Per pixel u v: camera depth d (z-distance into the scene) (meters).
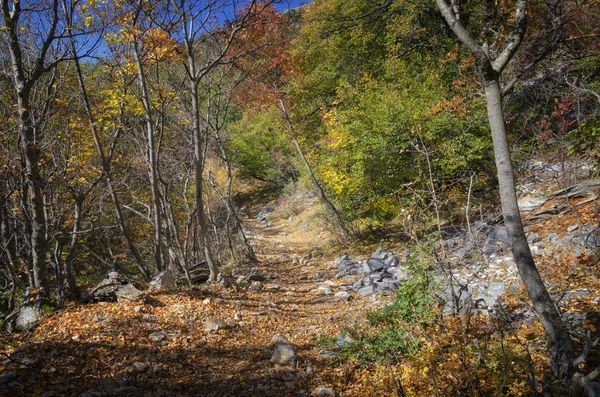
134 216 15.91
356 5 20.12
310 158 20.86
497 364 4.15
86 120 9.83
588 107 12.70
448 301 6.05
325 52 21.45
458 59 15.38
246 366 5.97
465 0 7.99
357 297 9.84
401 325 5.65
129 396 4.96
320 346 6.52
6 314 7.82
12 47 7.03
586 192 10.10
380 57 20.12
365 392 4.98
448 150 12.09
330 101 20.83
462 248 8.80
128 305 7.98
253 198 42.25
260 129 33.78
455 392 4.08
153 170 10.57
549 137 12.62
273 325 7.97
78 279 14.80
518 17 4.73
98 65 10.25
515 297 6.28
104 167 10.15
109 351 6.05
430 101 13.23
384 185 14.16
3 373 5.20
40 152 7.99
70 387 5.04
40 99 9.02
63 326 6.79
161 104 11.20
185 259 11.35
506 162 4.68
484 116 12.22
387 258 12.22
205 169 18.58
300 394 5.07
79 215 9.94
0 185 8.37
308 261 16.48
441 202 6.65
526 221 10.69
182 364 5.93
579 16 7.63
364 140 13.63
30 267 8.46
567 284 6.32
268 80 17.55
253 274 13.02
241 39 11.59
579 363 3.97
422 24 18.66
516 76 5.00
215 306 8.57
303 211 30.00
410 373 4.64
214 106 17.91
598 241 7.80
